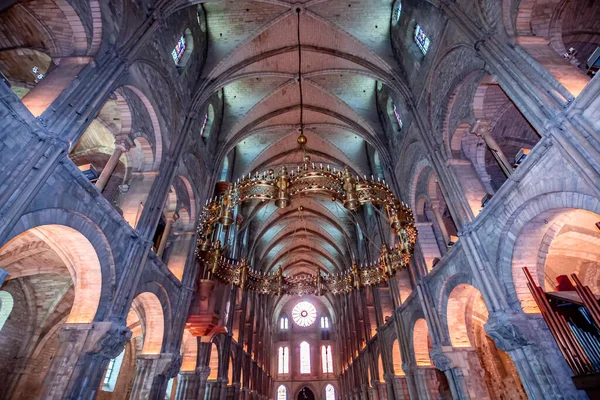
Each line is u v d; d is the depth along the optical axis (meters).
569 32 11.95
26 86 13.70
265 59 20.30
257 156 26.31
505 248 9.59
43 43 11.27
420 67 15.60
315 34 19.25
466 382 12.34
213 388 21.17
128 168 13.46
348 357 38.47
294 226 38.03
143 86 11.95
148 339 13.55
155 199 12.62
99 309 9.45
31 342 17.11
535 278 9.16
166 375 13.36
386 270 13.98
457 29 11.98
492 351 20.17
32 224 7.09
